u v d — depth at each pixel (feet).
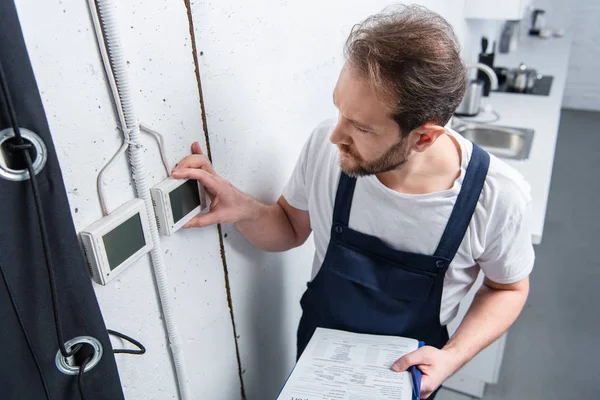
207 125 2.93
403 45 2.29
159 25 2.39
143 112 2.40
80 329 2.05
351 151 2.70
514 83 9.63
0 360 1.79
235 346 3.78
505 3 7.78
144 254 2.50
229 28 2.92
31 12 1.78
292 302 4.62
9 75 1.58
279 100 3.65
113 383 2.25
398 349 3.17
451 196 2.97
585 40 15.35
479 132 7.73
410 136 2.56
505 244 3.07
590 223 10.34
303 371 3.02
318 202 3.42
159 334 2.82
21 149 1.65
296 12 3.58
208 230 3.13
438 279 3.18
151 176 2.51
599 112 16.10
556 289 8.46
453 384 6.46
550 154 6.58
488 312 3.34
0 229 1.68
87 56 2.03
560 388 6.57
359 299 3.34
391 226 3.16
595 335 7.47
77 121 2.05
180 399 3.14
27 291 1.82
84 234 2.13
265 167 3.69
